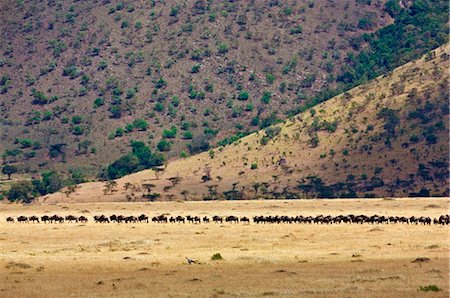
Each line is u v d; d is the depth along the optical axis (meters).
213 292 184.50
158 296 181.25
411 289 184.38
